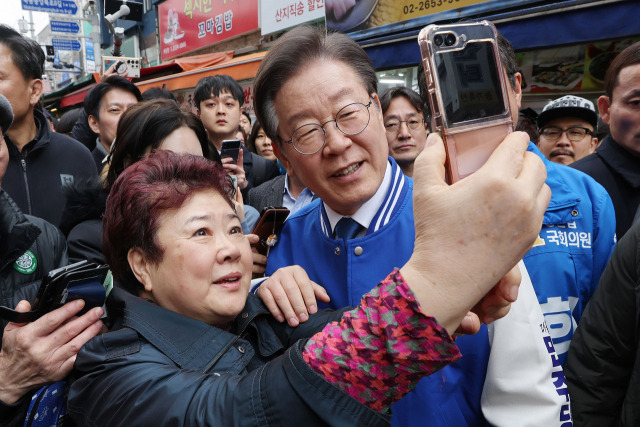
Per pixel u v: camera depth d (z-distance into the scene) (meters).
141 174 0.90
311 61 1.02
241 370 0.88
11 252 1.37
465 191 0.53
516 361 0.94
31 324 0.91
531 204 0.52
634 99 1.77
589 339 1.22
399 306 0.55
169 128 1.59
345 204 1.08
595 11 3.05
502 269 0.54
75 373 0.89
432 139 0.59
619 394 1.22
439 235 0.54
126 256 0.93
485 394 0.98
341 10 5.78
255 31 8.20
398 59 4.42
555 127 2.79
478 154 0.60
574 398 1.25
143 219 0.87
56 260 1.53
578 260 1.28
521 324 0.95
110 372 0.78
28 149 2.28
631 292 1.15
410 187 1.17
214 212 0.89
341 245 1.14
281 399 0.58
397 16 5.04
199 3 9.35
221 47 9.23
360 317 0.57
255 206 3.05
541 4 3.60
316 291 1.06
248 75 6.30
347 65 1.04
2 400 0.94
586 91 4.71
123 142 1.60
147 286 0.91
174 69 8.43
